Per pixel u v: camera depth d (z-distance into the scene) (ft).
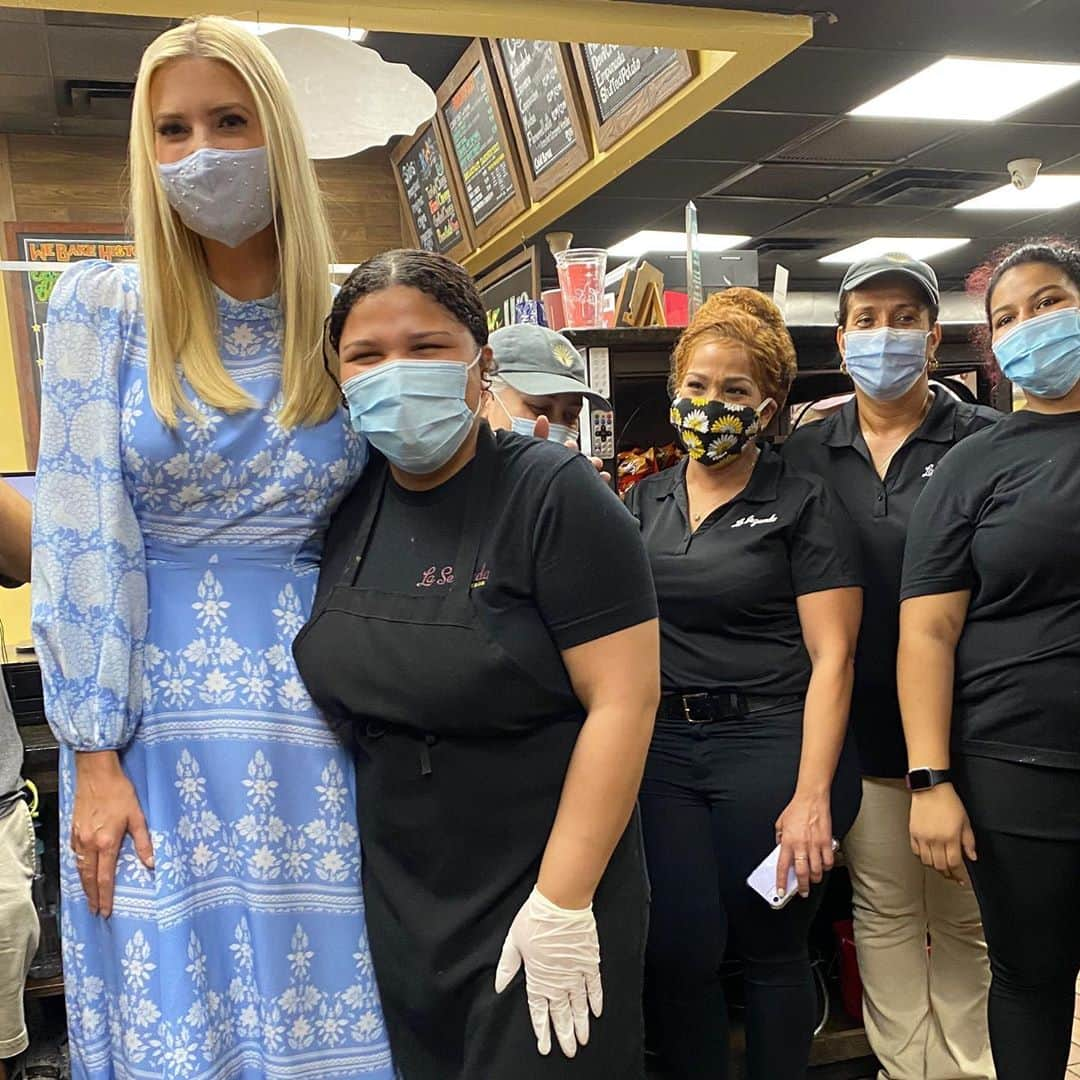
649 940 5.79
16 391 13.35
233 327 4.18
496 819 3.96
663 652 5.88
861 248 21.35
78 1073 4.13
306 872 4.15
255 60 3.92
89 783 3.95
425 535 4.06
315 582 4.32
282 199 4.01
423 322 3.83
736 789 5.64
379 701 3.93
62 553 3.88
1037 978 5.32
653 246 19.34
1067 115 13.57
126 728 3.96
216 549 4.13
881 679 6.24
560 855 3.80
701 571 5.79
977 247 21.89
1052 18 10.39
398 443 3.85
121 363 4.03
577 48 11.46
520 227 13.67
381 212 16.11
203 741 4.07
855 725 6.46
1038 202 18.42
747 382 5.90
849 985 7.41
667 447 8.15
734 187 15.75
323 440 4.18
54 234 13.51
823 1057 7.13
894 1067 6.69
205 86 3.85
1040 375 5.28
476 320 4.01
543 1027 3.78
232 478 4.07
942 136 14.32
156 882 3.96
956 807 5.41
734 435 5.86
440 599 3.90
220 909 4.13
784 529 5.79
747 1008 5.83
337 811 4.20
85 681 3.90
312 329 4.14
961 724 5.48
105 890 3.95
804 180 15.87
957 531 5.49
